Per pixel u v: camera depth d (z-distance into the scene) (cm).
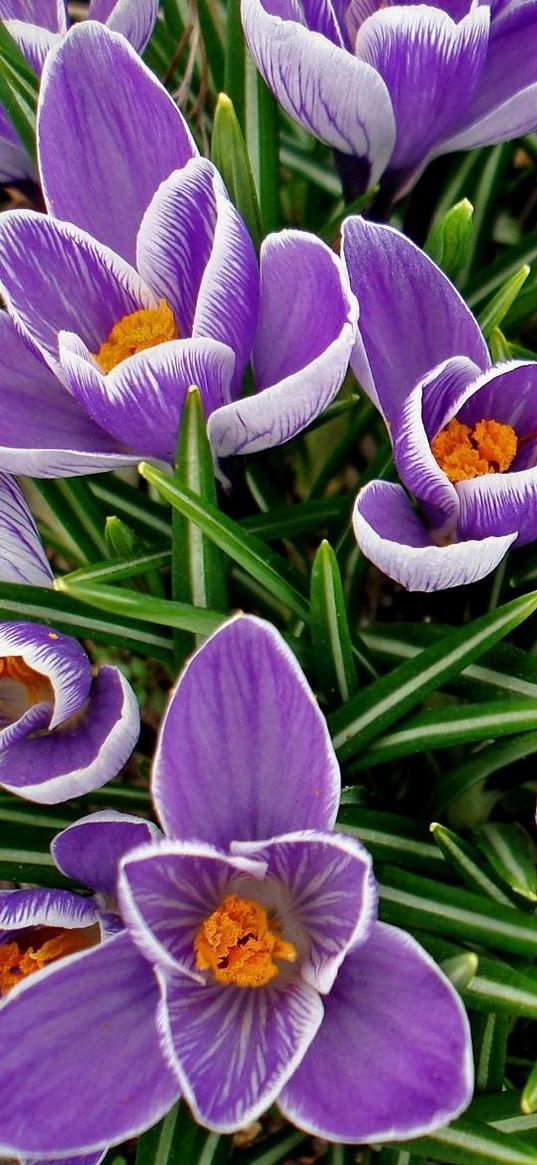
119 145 35
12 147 39
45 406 35
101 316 35
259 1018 31
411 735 34
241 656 31
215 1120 30
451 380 33
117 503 41
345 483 47
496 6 37
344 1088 31
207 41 43
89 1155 33
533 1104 32
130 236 35
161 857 31
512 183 45
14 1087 31
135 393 32
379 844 36
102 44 34
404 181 38
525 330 46
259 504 41
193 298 35
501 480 32
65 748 34
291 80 35
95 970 32
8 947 34
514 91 37
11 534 36
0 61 38
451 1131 33
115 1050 31
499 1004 33
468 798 38
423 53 35
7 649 33
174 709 31
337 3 38
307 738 31
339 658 35
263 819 32
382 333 34
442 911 34
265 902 32
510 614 33
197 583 35
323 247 33
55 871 37
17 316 34
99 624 37
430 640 37
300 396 32
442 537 34
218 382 33
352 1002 31
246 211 37
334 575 33
